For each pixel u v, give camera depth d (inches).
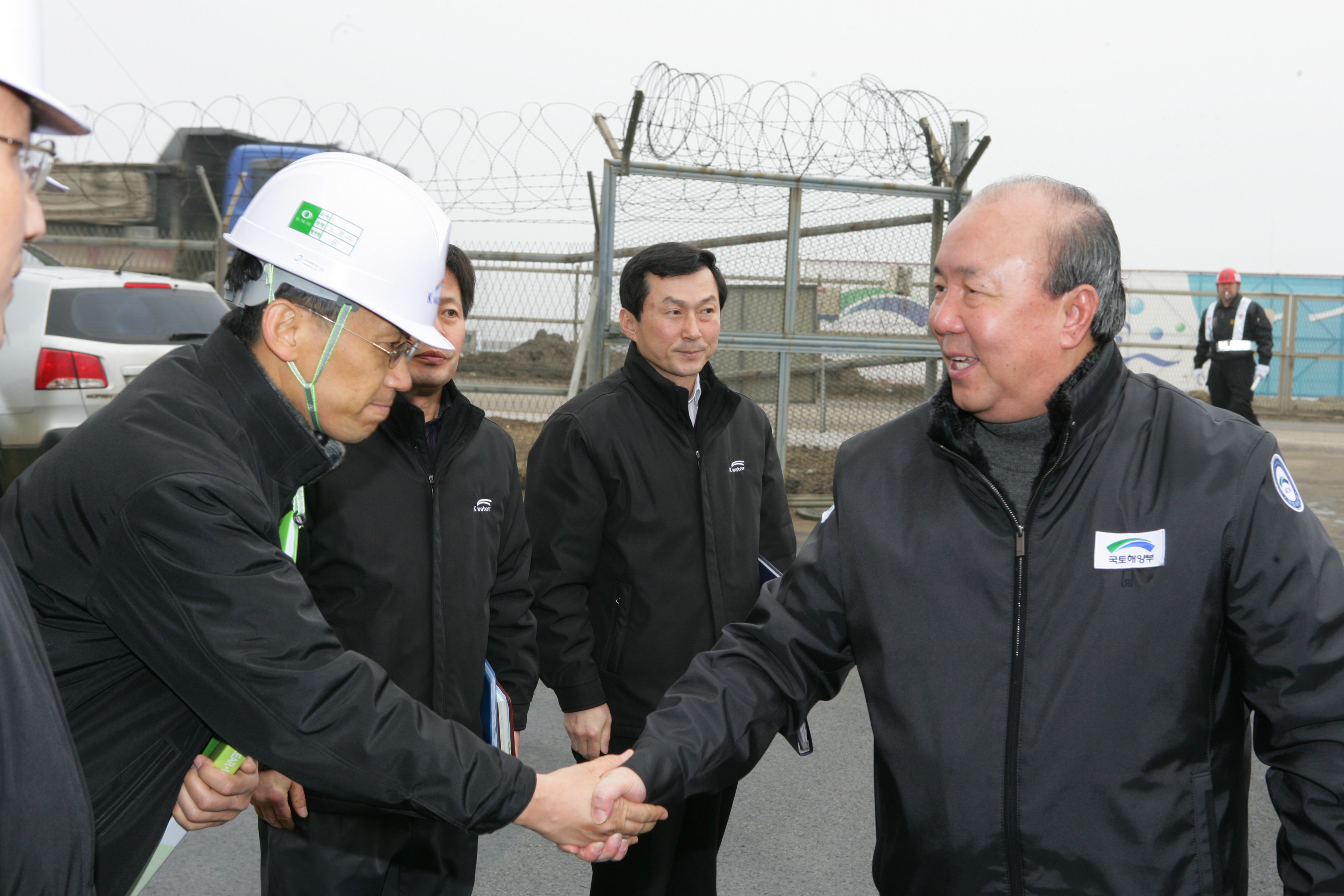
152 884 111.2
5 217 31.7
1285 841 51.8
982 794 54.6
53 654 50.7
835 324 271.7
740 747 64.8
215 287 358.6
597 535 94.7
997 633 55.0
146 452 50.3
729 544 98.5
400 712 55.1
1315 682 50.3
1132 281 631.8
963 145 266.2
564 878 115.4
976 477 55.5
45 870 36.6
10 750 35.4
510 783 58.3
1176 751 52.9
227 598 50.1
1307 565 51.0
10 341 249.0
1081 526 54.2
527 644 90.6
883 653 57.9
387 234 56.4
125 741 52.9
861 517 59.9
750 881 114.9
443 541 81.0
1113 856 52.8
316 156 59.1
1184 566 52.5
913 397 282.2
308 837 76.3
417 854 79.0
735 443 101.5
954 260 55.3
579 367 284.5
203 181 363.3
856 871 117.4
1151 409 56.4
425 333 56.3
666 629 95.5
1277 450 54.0
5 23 31.5
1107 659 53.1
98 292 256.1
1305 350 633.6
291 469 57.1
